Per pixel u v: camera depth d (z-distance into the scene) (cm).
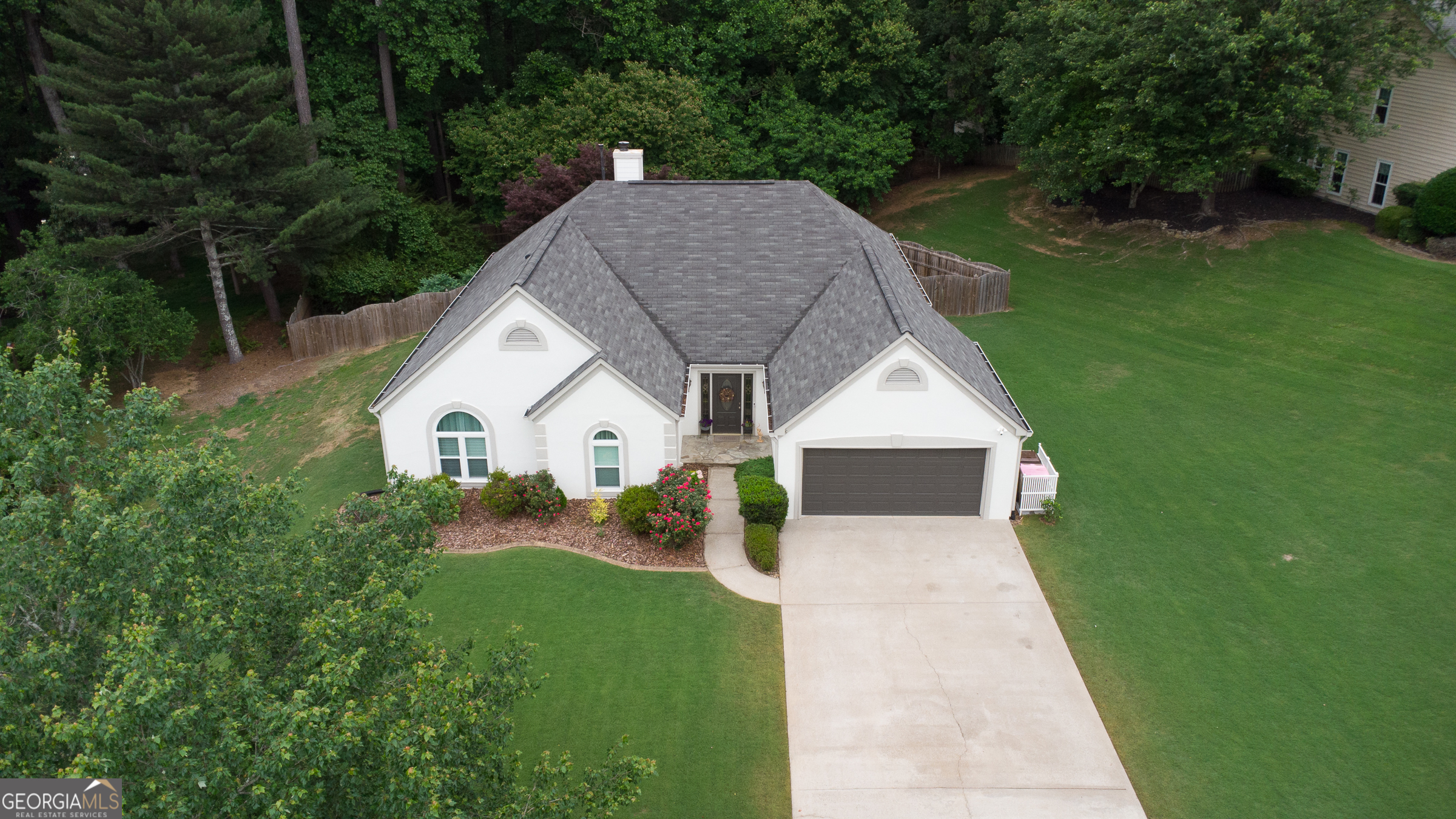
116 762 913
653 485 2466
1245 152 3469
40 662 996
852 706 1872
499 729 1262
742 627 2095
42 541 1121
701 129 4281
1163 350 3291
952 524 2461
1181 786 1675
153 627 966
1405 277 3397
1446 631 2000
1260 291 3519
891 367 2312
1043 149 4034
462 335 2427
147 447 1352
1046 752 1755
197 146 3294
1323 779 1675
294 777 964
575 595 2203
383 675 1200
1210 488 2533
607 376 2412
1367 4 3231
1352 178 3922
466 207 4822
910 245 4141
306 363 3681
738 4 4669
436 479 2492
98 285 3306
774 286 2883
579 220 2988
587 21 4509
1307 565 2223
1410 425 2722
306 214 3503
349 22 4094
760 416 2853
